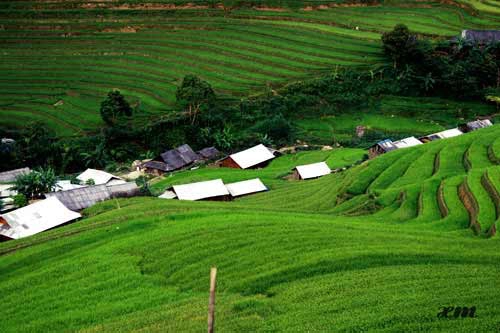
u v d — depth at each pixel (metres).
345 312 38.94
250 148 124.88
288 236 56.53
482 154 86.88
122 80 150.25
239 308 41.62
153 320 40.62
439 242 54.03
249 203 86.31
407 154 94.94
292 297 42.78
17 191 97.19
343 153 120.31
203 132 131.38
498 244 52.44
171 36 171.75
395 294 41.22
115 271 51.03
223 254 53.12
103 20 180.75
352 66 153.50
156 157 122.69
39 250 57.81
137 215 66.69
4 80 150.50
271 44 164.62
